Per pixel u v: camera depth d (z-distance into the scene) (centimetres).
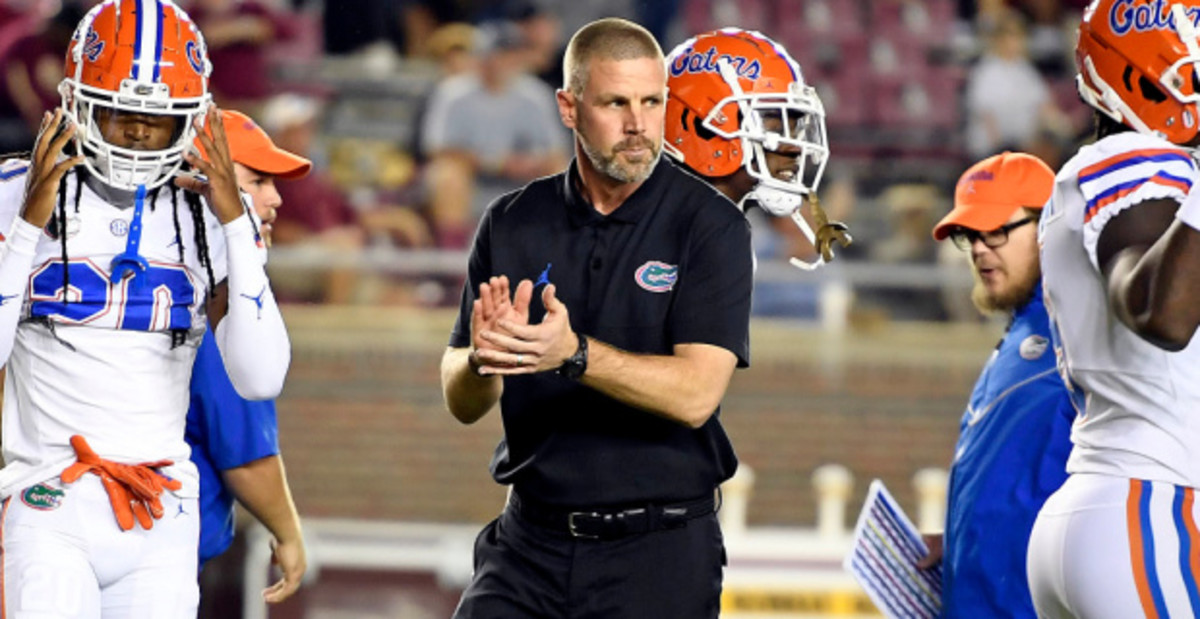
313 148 4212
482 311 1266
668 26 4706
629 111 1334
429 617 3078
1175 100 1136
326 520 3984
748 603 3050
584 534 1398
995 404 1563
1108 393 1152
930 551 1662
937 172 4694
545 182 1452
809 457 4134
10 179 1318
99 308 1306
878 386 4175
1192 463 1123
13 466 1332
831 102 4741
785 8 4772
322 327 4041
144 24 1280
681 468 1398
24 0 4150
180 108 1288
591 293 1401
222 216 1315
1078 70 1202
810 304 4200
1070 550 1154
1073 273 1164
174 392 1355
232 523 1619
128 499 1314
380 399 4038
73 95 1277
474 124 4356
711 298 1375
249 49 4234
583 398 1398
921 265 4259
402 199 4269
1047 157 4716
